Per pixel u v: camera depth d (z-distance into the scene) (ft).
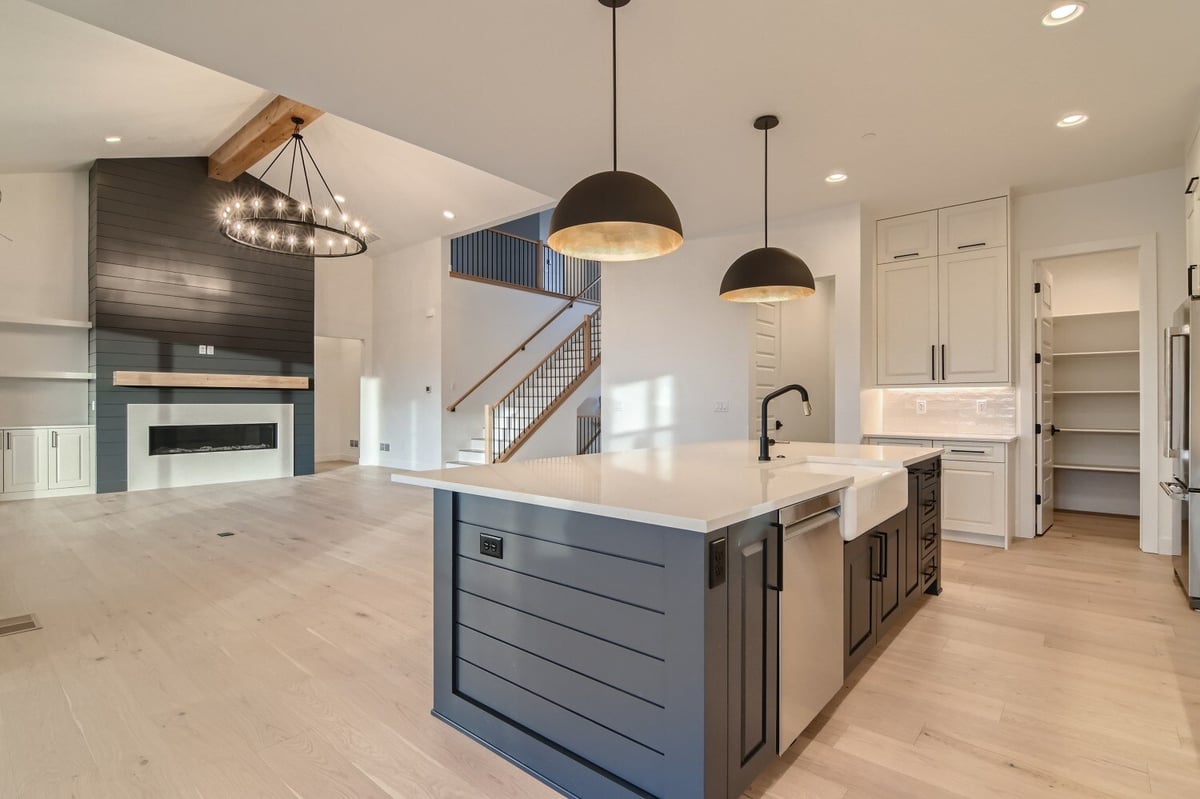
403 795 5.41
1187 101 10.23
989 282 14.85
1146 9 7.77
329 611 10.11
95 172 21.98
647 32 8.35
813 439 20.35
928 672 7.84
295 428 27.22
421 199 24.73
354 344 34.37
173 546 14.44
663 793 4.85
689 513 4.61
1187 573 10.43
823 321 20.89
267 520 17.49
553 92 10.05
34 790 5.41
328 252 30.04
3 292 20.92
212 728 6.49
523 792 5.48
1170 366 10.85
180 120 19.83
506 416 29.86
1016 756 5.99
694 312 18.34
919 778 5.64
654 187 7.22
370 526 16.69
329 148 22.81
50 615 9.87
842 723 6.62
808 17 7.99
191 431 24.44
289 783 5.56
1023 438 15.34
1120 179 14.01
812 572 6.21
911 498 9.57
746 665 5.14
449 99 10.30
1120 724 6.57
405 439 29.60
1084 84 9.71
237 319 25.43
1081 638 8.93
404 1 7.63
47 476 21.25
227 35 8.39
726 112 10.72
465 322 28.94
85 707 6.91
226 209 19.60
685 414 18.42
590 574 5.34
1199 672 7.80
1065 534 15.84
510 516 6.03
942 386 15.52
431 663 8.14
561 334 34.01
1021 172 13.55
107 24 8.09
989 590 11.19
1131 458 18.25
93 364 22.18
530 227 36.01
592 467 7.61
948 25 8.16
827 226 15.98
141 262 22.89
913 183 14.15
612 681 5.19
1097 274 18.92
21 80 14.80
